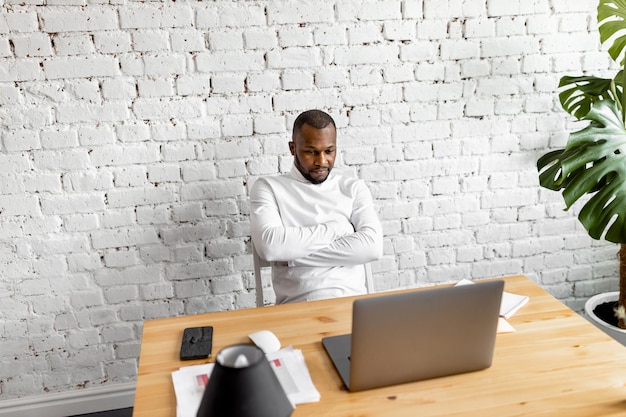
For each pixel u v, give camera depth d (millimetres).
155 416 1129
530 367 1268
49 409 2283
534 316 1500
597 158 1930
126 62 2045
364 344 1134
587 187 1928
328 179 2027
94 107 2061
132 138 2115
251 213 1968
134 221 2197
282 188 1992
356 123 2275
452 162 2398
